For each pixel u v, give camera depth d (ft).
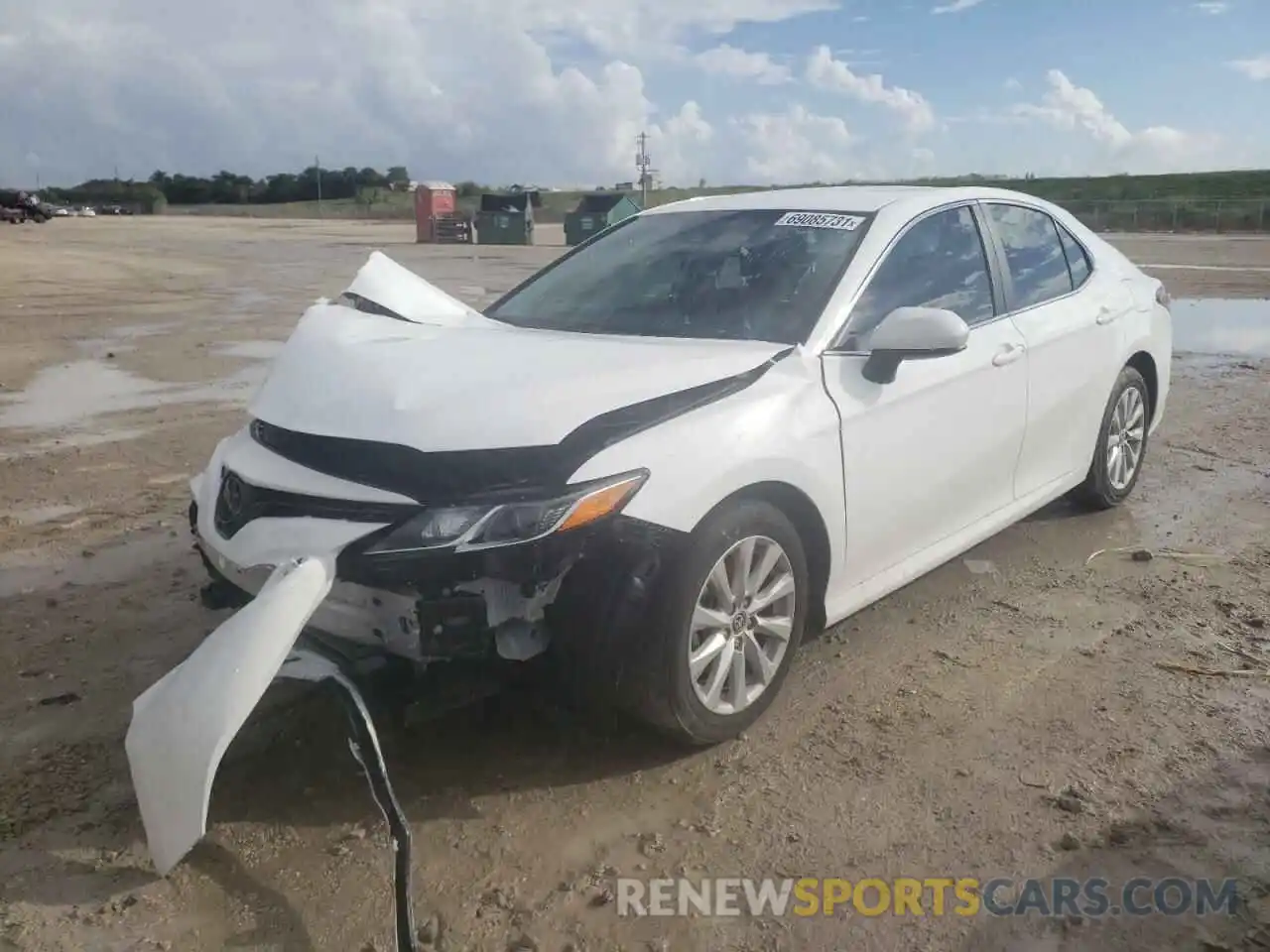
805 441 11.57
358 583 9.94
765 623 11.59
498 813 10.43
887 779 10.91
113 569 16.76
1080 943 8.65
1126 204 170.91
